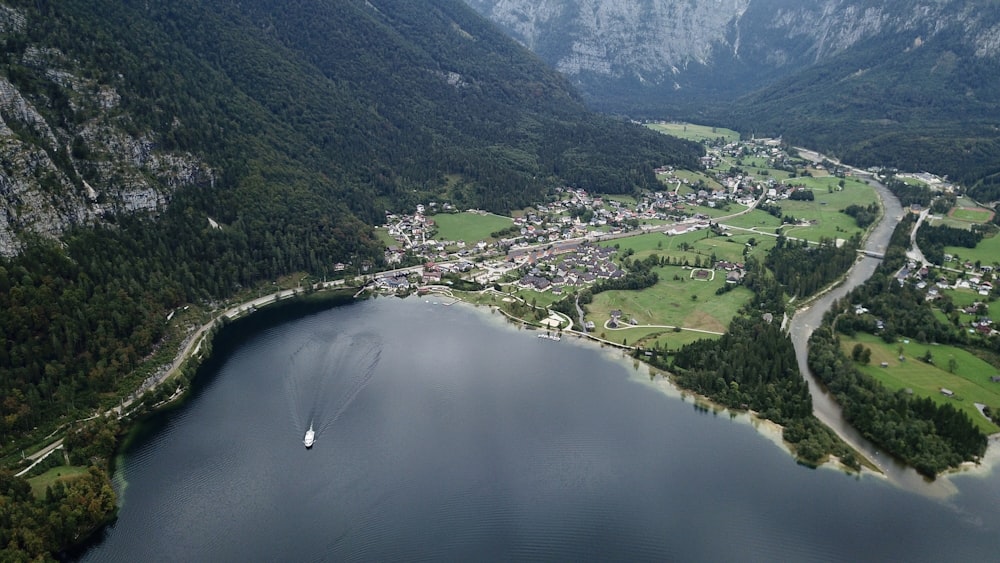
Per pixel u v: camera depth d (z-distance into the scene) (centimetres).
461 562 17400
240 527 18438
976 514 19100
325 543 17925
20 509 17338
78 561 17400
